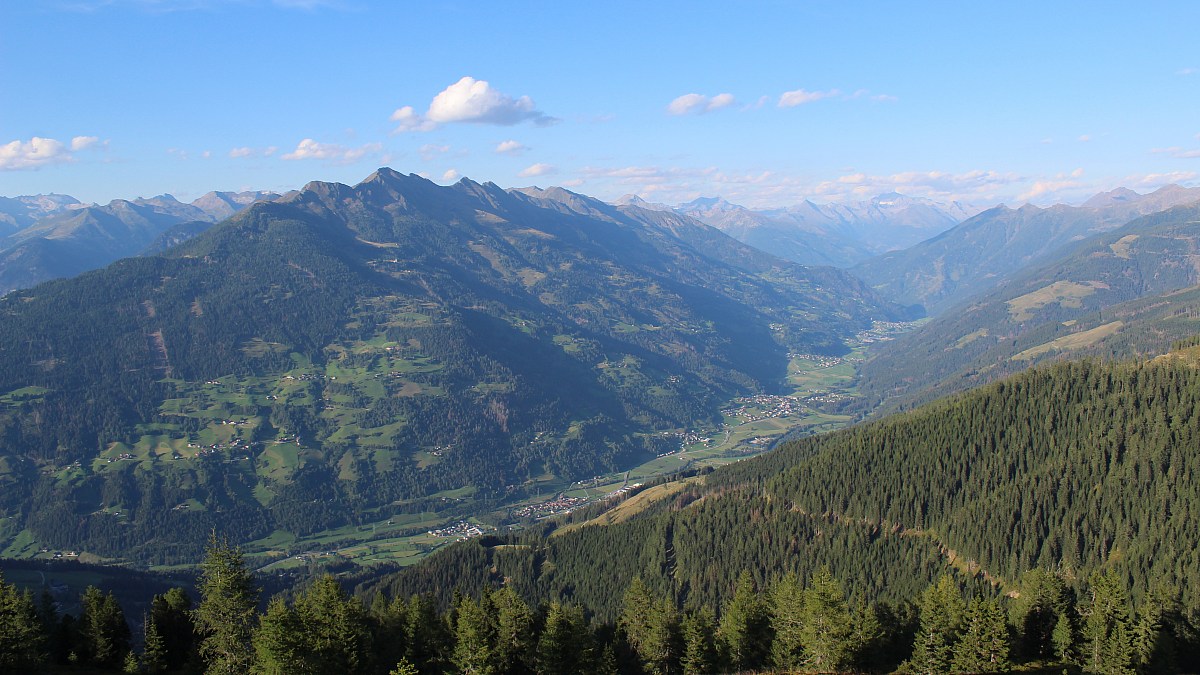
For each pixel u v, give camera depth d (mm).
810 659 113625
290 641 87438
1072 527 180625
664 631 120000
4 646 99438
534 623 119188
